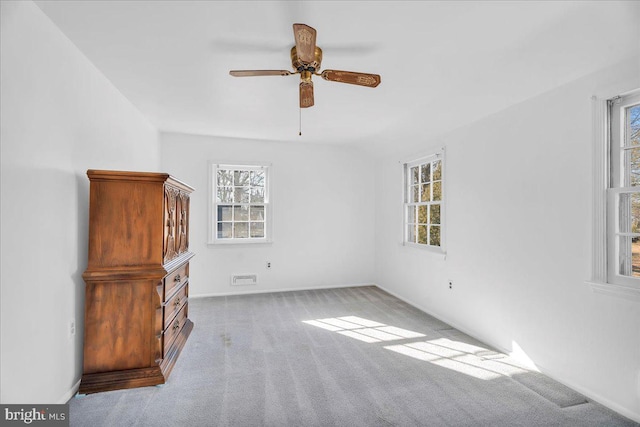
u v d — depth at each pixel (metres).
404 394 2.18
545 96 2.47
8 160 1.56
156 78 2.70
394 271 4.86
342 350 2.88
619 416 1.95
